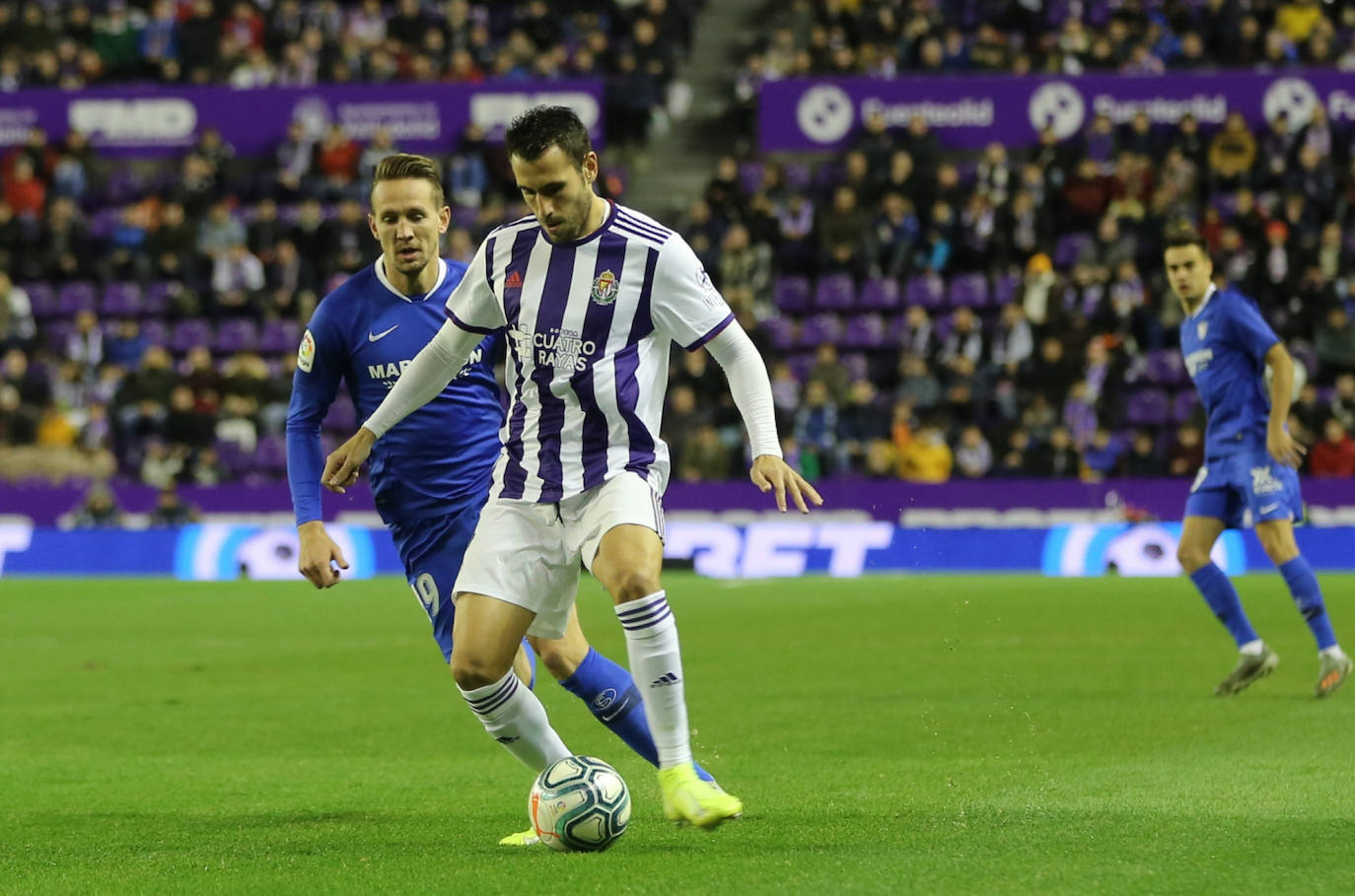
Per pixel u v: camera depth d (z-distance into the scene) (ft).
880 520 142.31
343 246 170.60
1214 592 67.41
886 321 167.73
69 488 150.61
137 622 107.45
